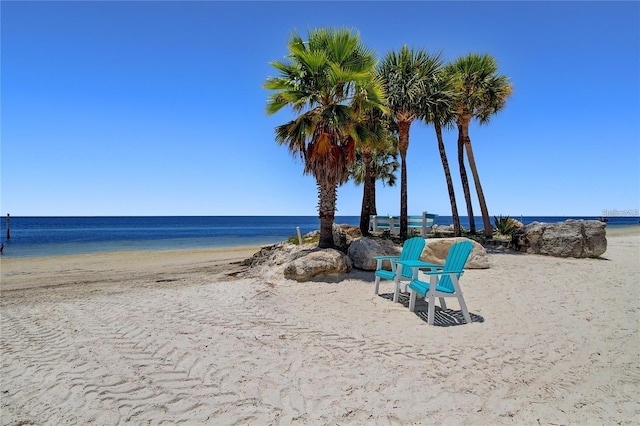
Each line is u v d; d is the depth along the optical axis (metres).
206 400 3.35
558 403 3.28
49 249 24.75
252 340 4.80
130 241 33.41
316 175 9.51
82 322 5.83
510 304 6.41
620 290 7.31
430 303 5.39
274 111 9.93
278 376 3.78
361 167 18.77
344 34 9.12
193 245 28.42
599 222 11.57
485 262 9.53
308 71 9.43
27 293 9.10
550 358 4.17
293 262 8.48
